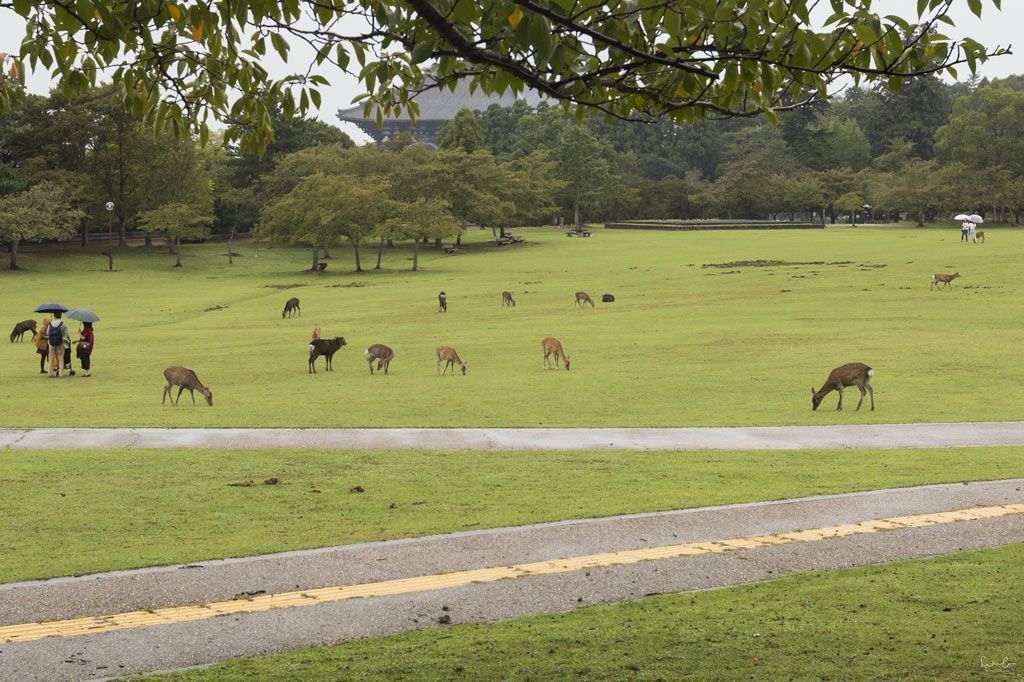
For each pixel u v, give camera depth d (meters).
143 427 22.67
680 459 18.56
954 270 65.81
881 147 176.38
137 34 6.96
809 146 164.38
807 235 112.75
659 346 38.59
